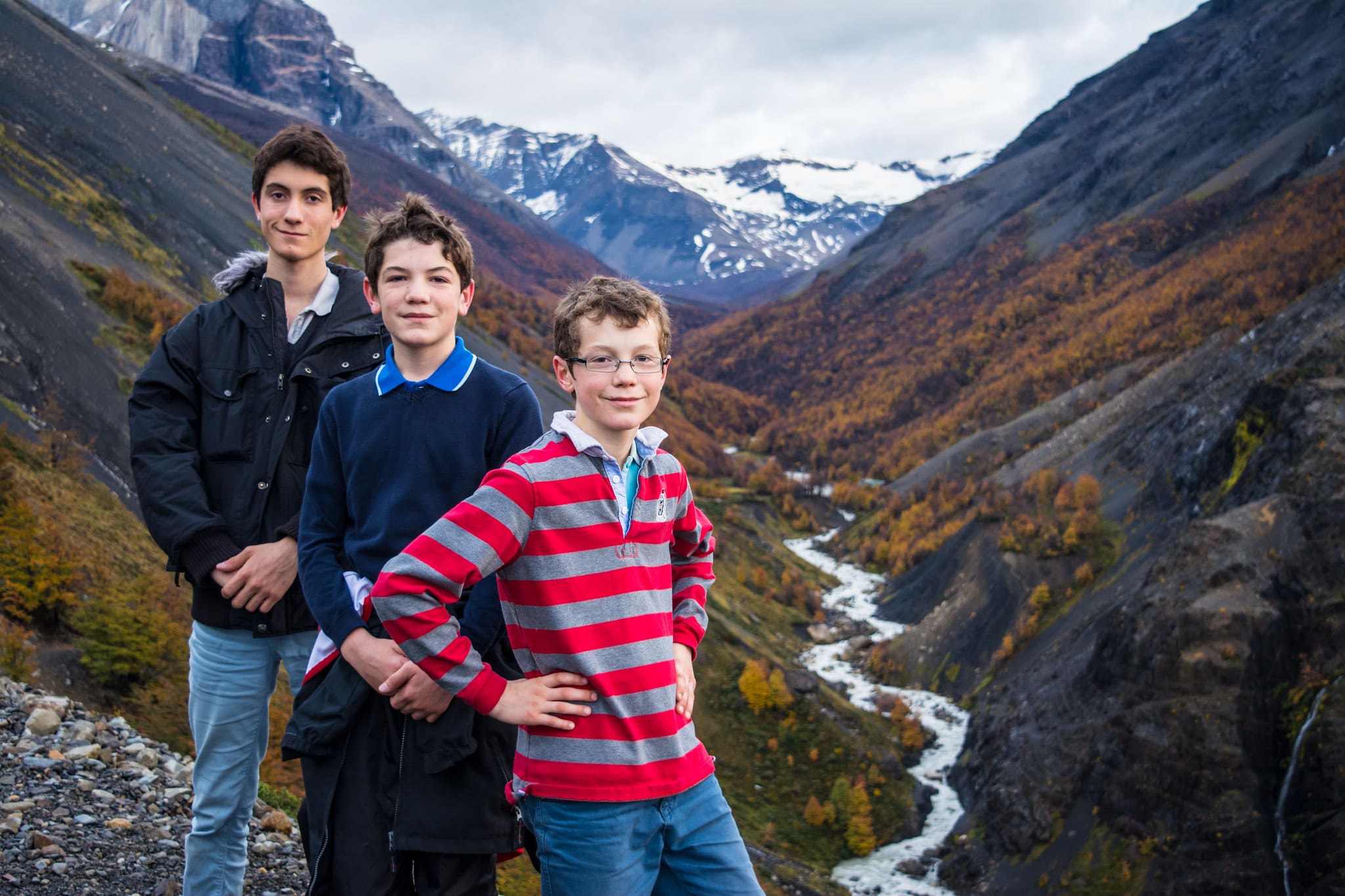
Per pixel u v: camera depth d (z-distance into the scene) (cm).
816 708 7425
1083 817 6303
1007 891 5991
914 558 12988
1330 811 5547
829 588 13050
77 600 1675
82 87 9638
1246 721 6228
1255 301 16100
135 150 8625
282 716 1719
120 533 2309
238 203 9675
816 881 5512
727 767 6681
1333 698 6012
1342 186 19025
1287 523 7256
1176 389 13462
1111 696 6962
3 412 2733
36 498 2086
